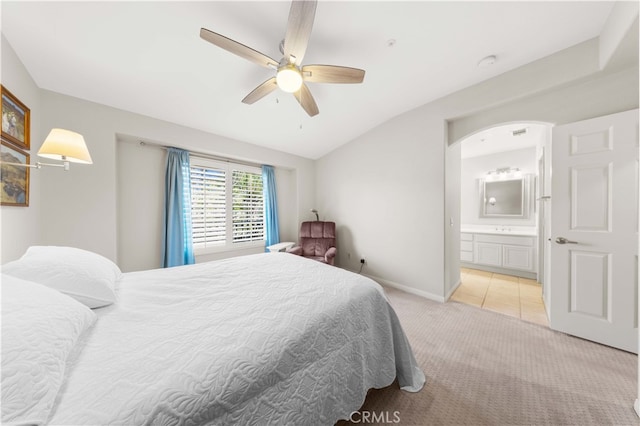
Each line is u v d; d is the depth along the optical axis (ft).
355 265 12.09
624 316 5.44
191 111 8.19
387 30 5.47
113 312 3.19
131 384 1.92
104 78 6.32
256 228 12.43
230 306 3.36
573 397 4.22
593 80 5.93
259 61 5.03
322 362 3.06
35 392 1.65
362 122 10.38
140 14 4.75
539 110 6.78
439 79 7.39
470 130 8.30
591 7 4.82
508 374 4.83
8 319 1.97
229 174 11.29
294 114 9.21
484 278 11.64
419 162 9.27
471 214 14.93
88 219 6.94
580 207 5.97
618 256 5.48
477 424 3.74
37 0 4.31
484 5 4.87
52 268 3.20
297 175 13.44
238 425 2.19
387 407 4.07
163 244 8.95
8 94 4.77
